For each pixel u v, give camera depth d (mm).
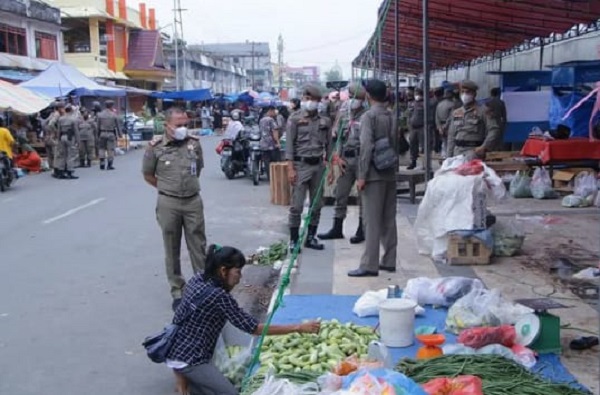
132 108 45625
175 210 6352
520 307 4934
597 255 7551
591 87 12648
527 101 15508
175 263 6488
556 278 6641
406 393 3238
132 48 46625
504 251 7508
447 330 5051
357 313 5547
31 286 7371
